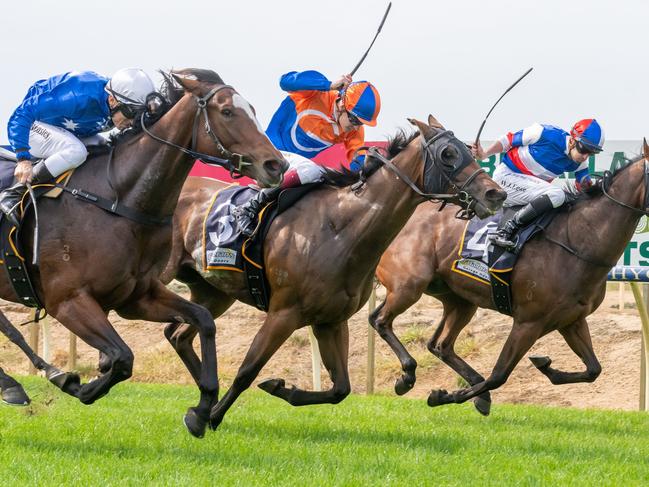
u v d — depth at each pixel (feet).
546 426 40.55
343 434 34.99
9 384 31.50
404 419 40.37
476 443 34.17
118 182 28.86
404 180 32.65
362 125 36.17
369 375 56.54
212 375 30.19
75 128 30.01
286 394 35.58
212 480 25.79
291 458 29.32
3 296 30.73
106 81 30.09
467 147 33.27
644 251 50.52
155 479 25.70
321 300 32.73
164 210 29.40
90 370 62.69
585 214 38.65
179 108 28.99
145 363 65.41
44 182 29.01
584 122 41.34
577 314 39.11
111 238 28.50
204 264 36.50
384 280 44.21
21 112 29.43
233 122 28.71
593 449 33.88
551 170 41.52
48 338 58.85
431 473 28.02
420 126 32.91
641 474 29.68
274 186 28.94
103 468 26.50
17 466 26.37
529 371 60.64
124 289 28.99
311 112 35.99
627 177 38.06
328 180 34.04
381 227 32.65
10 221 29.07
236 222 35.40
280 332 33.17
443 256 42.96
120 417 37.32
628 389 57.21
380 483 26.08
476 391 40.47
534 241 39.29
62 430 33.01
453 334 45.52
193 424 30.48
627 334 63.77
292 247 33.09
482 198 32.35
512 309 40.01
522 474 28.58
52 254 28.40
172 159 28.96
